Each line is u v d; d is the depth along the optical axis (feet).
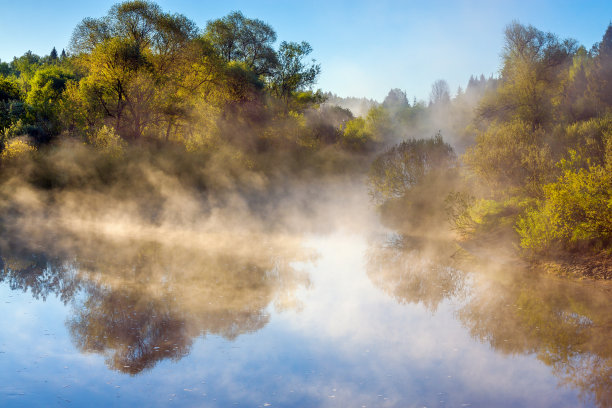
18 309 23.29
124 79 88.99
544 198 39.83
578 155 39.73
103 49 87.56
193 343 19.19
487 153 48.21
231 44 132.87
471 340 19.86
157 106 93.09
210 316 22.91
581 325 21.74
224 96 116.47
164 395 14.51
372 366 16.97
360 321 22.39
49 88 132.26
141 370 16.42
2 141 79.61
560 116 84.94
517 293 27.53
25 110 102.17
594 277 29.37
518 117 86.02
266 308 24.59
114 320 21.90
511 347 19.06
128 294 26.71
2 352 17.70
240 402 14.08
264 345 19.02
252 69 134.21
